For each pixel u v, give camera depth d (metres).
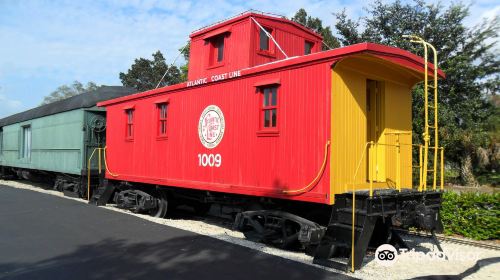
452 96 15.22
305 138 6.58
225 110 8.17
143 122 10.87
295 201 7.24
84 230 8.24
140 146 10.92
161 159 10.05
